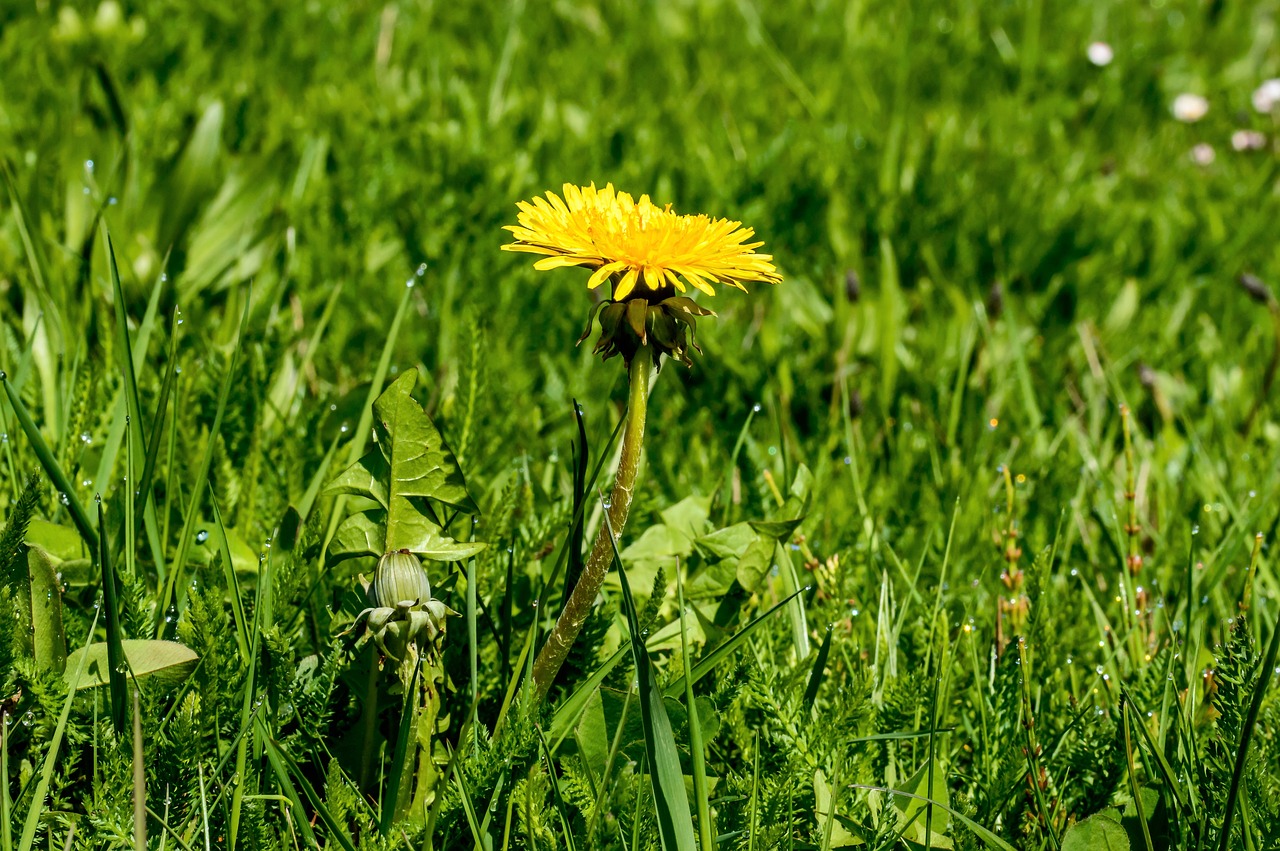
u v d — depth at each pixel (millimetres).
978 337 3432
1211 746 1832
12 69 4562
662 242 1364
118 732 1574
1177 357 3605
